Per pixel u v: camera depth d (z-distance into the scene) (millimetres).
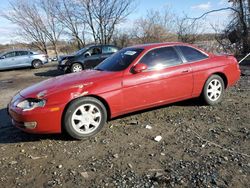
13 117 5105
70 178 3883
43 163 4355
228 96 7449
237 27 16781
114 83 5363
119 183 3680
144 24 25266
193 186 3521
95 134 5254
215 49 16672
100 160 4324
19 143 5160
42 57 21719
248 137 4828
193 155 4305
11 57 20719
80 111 5094
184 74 6098
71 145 4926
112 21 29688
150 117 6039
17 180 3928
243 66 12547
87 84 5191
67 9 31844
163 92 5883
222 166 3938
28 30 35250
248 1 16391
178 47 6258
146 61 5777
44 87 5258
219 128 5293
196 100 6902
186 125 5520
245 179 3609
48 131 4945
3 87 12641
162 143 4785
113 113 5426
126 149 4637
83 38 31844
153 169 3969
